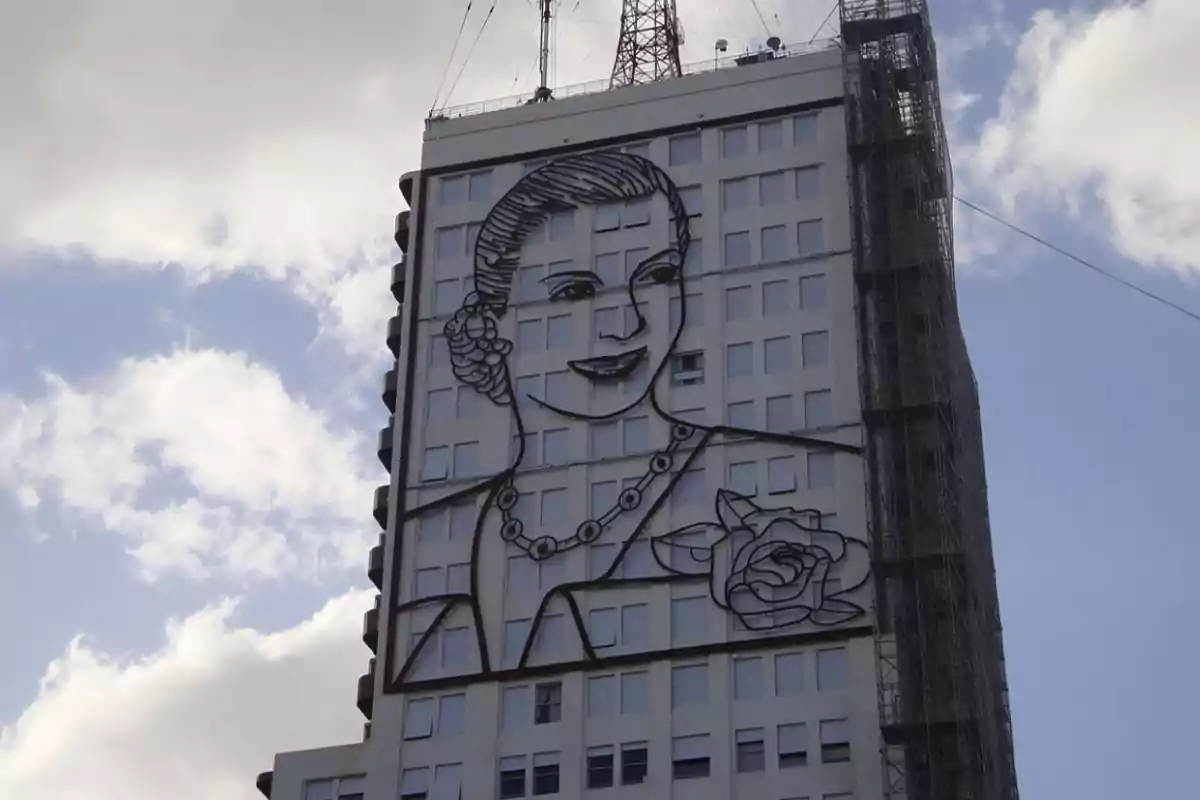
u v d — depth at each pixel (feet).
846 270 378.73
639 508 367.04
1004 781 400.06
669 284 386.11
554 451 377.71
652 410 375.66
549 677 357.20
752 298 380.78
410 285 401.70
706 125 399.44
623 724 349.41
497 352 389.80
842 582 349.61
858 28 402.72
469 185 409.49
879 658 339.57
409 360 394.32
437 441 385.09
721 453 367.25
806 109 395.75
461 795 351.46
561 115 410.31
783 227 385.91
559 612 362.53
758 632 349.61
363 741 362.94
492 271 397.80
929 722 330.34
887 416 359.87
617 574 362.53
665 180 395.75
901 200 382.63
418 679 363.76
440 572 372.99
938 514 351.05
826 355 371.76
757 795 336.70
